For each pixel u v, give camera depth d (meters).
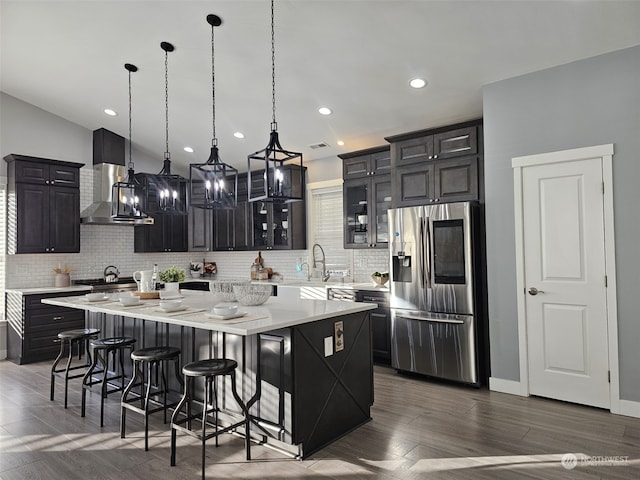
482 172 4.20
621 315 3.31
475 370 4.01
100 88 5.20
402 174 4.74
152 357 2.96
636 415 3.24
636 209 3.24
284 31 3.73
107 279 6.23
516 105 3.81
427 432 3.06
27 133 5.76
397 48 3.69
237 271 7.42
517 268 3.80
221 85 4.73
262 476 2.49
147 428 2.86
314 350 2.86
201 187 7.20
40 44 4.46
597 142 3.40
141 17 3.87
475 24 3.29
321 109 4.90
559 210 3.60
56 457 2.75
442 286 4.21
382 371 4.69
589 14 3.04
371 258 5.76
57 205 5.64
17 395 4.02
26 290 5.36
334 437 2.98
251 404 2.84
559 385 3.61
